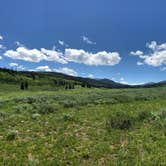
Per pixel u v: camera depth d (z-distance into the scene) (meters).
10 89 150.12
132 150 12.70
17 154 12.36
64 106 28.31
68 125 18.55
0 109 27.19
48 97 35.72
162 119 18.67
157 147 12.88
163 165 10.78
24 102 31.23
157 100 34.06
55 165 11.10
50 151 12.84
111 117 19.88
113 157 11.95
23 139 15.02
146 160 11.23
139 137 14.70
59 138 14.84
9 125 18.70
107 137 14.84
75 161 11.48
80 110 25.47
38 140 14.54
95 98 35.16
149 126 17.30
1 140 14.80
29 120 20.45
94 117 21.09
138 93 46.16
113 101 32.62
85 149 12.91
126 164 10.88
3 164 11.23
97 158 11.85
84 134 15.98
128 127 17.00
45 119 20.62
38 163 11.16
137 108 25.86
